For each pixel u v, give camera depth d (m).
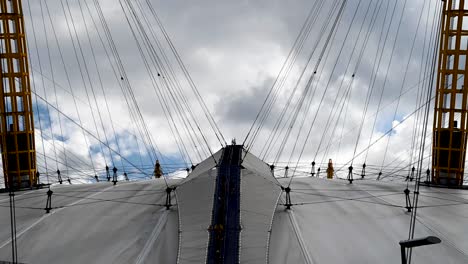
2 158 51.78
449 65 50.47
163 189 44.25
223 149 42.94
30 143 52.12
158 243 33.59
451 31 50.19
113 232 35.88
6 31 51.16
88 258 32.66
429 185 48.88
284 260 31.36
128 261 31.81
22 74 51.56
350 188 45.56
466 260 32.44
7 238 36.38
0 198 46.41
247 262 30.17
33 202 43.62
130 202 41.38
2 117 51.53
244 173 38.25
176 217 36.91
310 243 33.38
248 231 32.50
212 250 30.77
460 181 49.66
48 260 32.91
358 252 32.69
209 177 38.16
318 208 39.44
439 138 50.41
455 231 36.28
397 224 37.09
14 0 51.09
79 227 37.25
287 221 36.28
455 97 50.28
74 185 49.38
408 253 32.50
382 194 43.81
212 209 34.28
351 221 37.22
